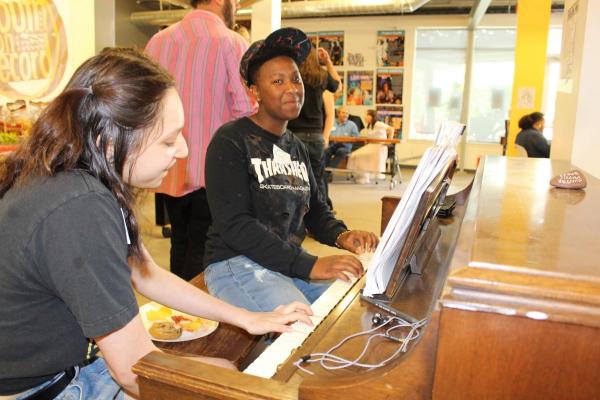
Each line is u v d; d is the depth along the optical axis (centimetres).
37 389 95
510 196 99
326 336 89
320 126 373
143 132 88
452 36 945
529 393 56
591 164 201
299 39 168
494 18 918
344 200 622
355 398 64
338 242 174
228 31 234
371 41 976
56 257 80
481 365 57
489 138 959
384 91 984
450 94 967
